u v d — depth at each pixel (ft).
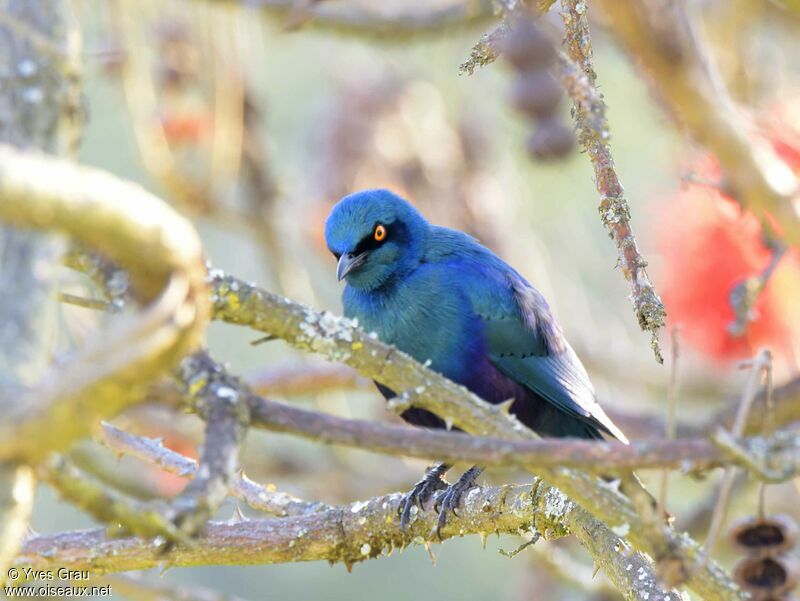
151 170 48.52
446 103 52.54
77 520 61.05
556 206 56.59
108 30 46.50
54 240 17.92
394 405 22.34
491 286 37.65
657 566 19.60
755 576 26.73
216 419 18.92
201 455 18.60
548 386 37.81
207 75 49.75
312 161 54.44
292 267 54.95
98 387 16.55
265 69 63.98
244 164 53.78
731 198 31.12
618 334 55.98
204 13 49.67
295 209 54.75
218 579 66.74
